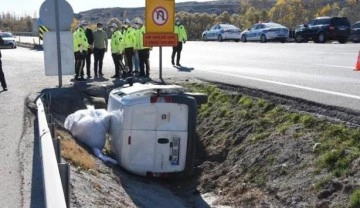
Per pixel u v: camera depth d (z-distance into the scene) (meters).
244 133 9.77
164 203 8.17
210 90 12.62
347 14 71.12
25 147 7.74
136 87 9.84
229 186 8.73
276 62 18.94
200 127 11.34
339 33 32.78
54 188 3.84
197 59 22.19
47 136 5.84
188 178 9.80
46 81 15.92
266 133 9.15
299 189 7.08
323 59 19.25
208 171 9.70
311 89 10.86
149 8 13.67
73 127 10.12
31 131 8.86
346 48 25.19
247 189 8.19
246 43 36.62
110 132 10.12
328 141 7.54
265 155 8.51
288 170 7.70
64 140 8.79
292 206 6.93
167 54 26.97
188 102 9.29
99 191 6.77
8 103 11.55
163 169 9.40
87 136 9.89
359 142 7.09
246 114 10.26
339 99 9.38
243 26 85.38
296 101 9.68
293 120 8.86
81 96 13.48
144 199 7.93
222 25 43.94
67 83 15.11
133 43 16.14
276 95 10.42
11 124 9.40
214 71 16.17
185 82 13.91
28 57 29.36
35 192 5.77
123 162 9.35
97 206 5.99
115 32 16.31
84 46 15.80
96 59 16.78
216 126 10.85
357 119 7.89
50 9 12.92
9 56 30.42
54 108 12.41
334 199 6.41
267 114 9.83
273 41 38.16
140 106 9.19
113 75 17.14
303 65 17.06
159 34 13.82
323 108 8.85
